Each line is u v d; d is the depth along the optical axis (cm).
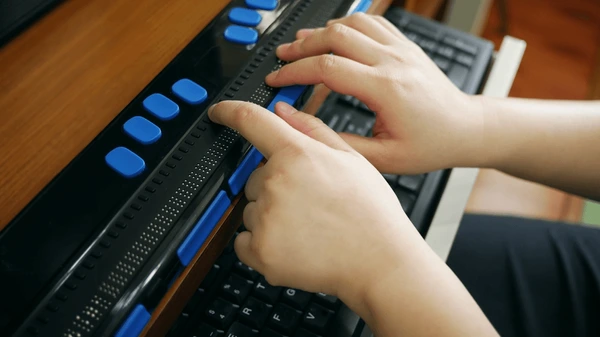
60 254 30
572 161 44
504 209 97
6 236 30
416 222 45
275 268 33
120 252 30
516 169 45
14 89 37
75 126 35
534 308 50
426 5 78
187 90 38
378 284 31
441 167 42
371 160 41
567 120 44
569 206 99
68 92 37
